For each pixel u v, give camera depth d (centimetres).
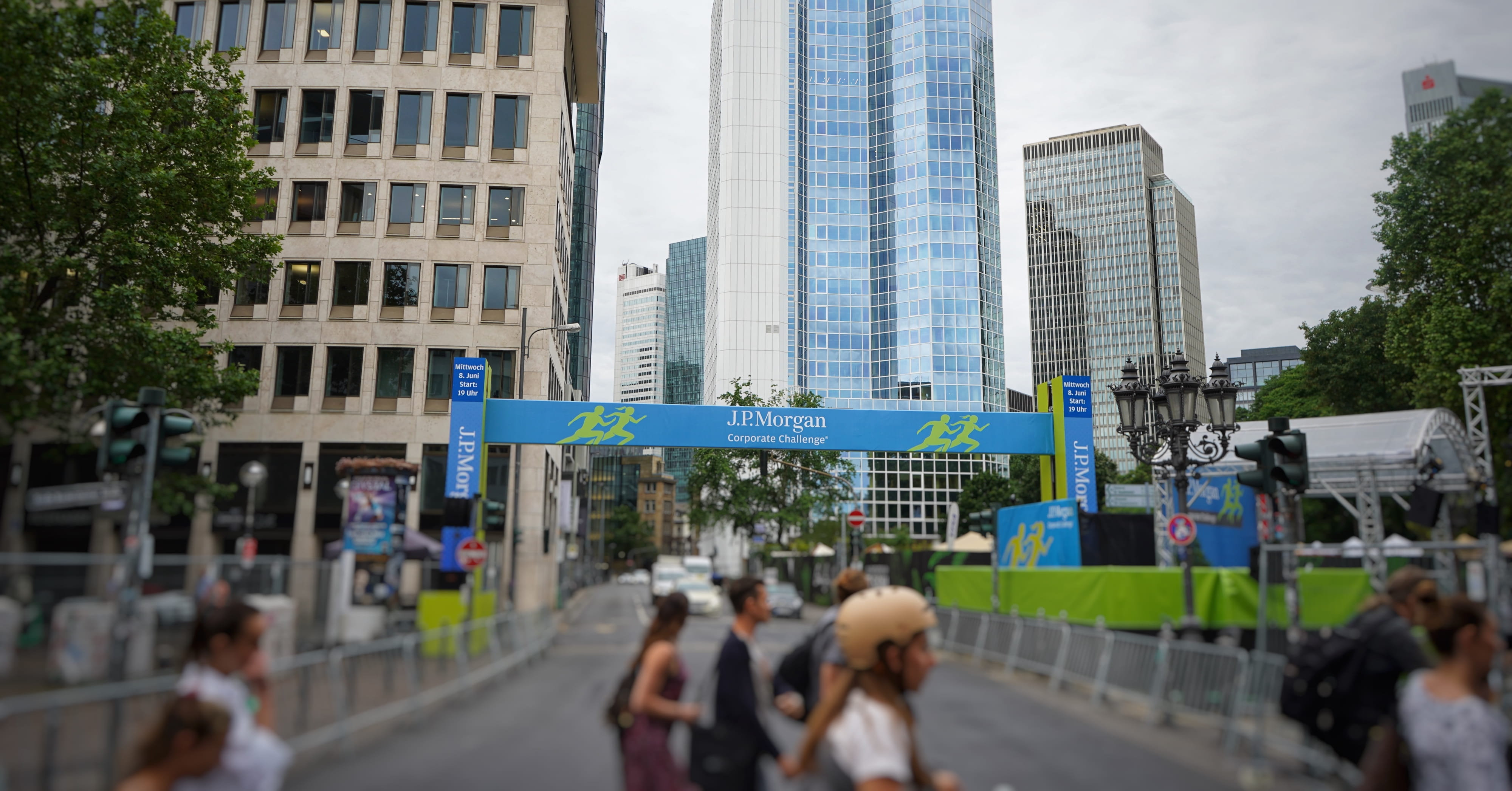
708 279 13788
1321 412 4928
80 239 2500
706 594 3625
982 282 12481
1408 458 1998
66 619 797
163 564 1043
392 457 4041
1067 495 3127
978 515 2228
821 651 675
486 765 868
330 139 4288
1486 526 1692
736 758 467
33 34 2278
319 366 4091
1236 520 2472
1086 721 1159
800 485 6034
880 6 13312
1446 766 448
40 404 2202
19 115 2289
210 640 497
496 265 4247
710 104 14488
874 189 12875
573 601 5356
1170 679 1148
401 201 4269
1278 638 1259
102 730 711
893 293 12481
